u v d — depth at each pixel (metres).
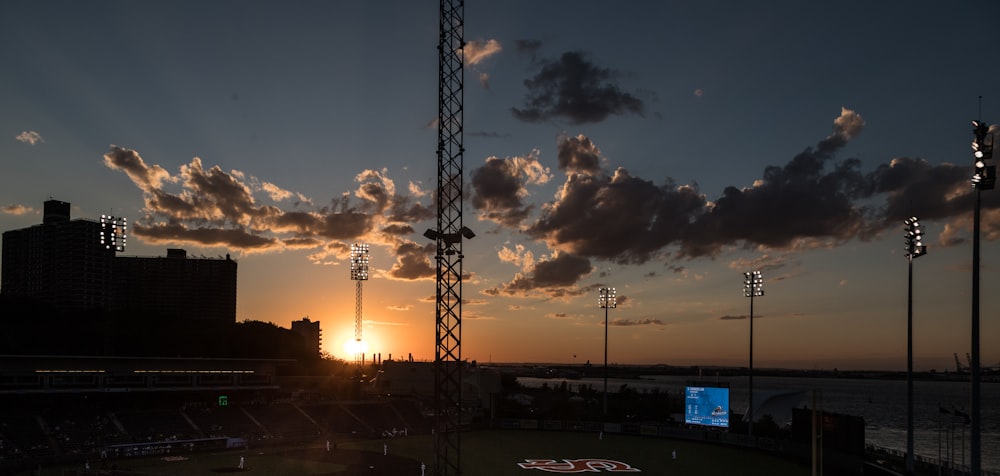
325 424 147.62
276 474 99.06
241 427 136.50
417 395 183.62
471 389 189.75
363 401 166.88
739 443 131.50
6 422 115.62
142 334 198.62
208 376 149.00
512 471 105.12
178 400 145.75
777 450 122.50
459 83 71.25
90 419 125.06
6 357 120.31
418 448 127.38
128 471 96.75
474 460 114.94
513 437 145.50
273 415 146.75
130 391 133.88
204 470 101.50
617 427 153.25
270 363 159.88
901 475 84.81
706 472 104.38
